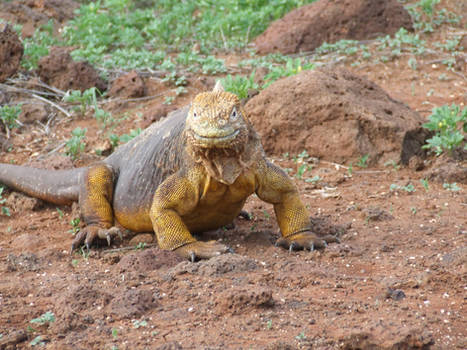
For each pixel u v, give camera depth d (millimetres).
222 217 9867
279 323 7184
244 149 8789
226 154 8586
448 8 24188
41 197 12133
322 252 9367
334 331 6957
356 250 9336
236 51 21703
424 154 13930
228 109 8297
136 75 18047
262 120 14516
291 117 14195
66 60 18000
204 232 10469
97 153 15031
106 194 10672
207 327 7168
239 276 8445
